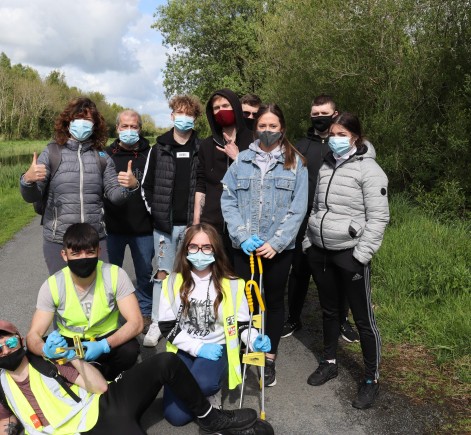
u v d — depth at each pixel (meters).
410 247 5.85
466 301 4.64
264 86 15.79
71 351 3.01
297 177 3.58
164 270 4.57
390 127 8.26
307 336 4.63
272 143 3.52
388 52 9.26
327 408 3.44
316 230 3.55
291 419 3.31
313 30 10.80
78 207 3.79
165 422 3.29
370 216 3.36
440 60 8.38
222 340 3.40
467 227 6.77
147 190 4.57
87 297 3.36
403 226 6.64
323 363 3.83
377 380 3.52
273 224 3.55
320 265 3.63
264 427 3.11
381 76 9.38
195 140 4.53
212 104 4.11
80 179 3.79
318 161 4.37
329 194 3.51
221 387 3.55
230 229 3.59
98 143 3.91
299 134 13.06
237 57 27.38
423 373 3.79
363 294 3.46
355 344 4.37
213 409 3.06
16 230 9.86
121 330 3.36
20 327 4.92
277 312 3.70
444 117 8.29
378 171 3.39
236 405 3.49
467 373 3.70
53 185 3.76
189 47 28.61
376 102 9.59
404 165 8.56
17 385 2.96
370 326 3.47
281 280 3.63
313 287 5.82
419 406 3.40
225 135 4.16
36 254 7.91
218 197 4.16
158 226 4.54
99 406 2.92
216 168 4.16
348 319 4.81
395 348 4.16
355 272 3.42
